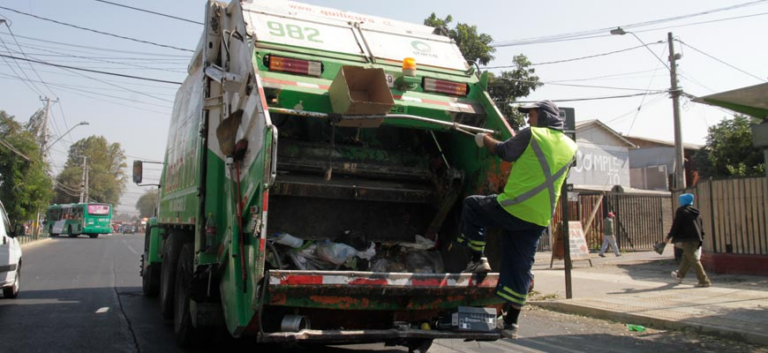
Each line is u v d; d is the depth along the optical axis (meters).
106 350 6.17
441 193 5.99
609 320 8.08
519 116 16.62
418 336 4.60
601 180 23.64
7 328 7.32
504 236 4.61
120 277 13.89
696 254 10.26
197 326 5.56
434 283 4.56
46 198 35.81
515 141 4.41
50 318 8.05
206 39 6.27
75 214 48.12
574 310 8.66
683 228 10.37
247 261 4.54
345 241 5.57
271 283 4.05
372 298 4.50
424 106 5.42
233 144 5.06
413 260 5.68
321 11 6.28
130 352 6.09
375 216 6.12
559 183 4.44
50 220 55.25
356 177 5.95
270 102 4.94
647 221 19.88
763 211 11.27
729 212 11.91
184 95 7.88
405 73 5.44
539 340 6.87
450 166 5.96
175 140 8.03
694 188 13.56
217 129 5.23
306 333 4.25
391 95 4.90
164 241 8.48
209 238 5.52
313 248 5.11
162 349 6.25
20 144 33.59
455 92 5.73
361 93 5.13
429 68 5.85
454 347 6.50
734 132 21.77
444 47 6.28
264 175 4.22
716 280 11.02
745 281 10.72
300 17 5.78
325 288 4.21
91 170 93.12
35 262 18.48
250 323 4.45
